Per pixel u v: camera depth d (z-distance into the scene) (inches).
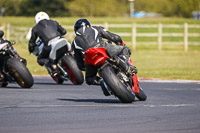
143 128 769.6
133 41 4751.5
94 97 1254.9
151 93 1374.3
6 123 809.5
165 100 1179.3
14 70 1467.8
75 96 1273.4
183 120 850.8
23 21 6417.3
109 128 767.1
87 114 917.2
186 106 1050.1
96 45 1076.5
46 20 1675.7
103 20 6722.4
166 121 839.1
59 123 812.0
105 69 1048.2
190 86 1622.8
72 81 1647.4
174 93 1375.5
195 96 1290.6
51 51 1622.8
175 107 1029.8
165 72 2241.6
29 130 746.2
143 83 1742.1
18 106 1032.8
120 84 1040.8
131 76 1087.0
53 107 1019.3
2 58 1485.0
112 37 1119.0
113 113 931.3
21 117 875.4
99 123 813.9
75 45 1107.9
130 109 990.4
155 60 3371.1
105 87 1064.2
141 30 6378.0
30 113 926.4
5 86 1573.6
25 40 4584.2
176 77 1980.8
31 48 1690.5
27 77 1467.8
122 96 1048.8
